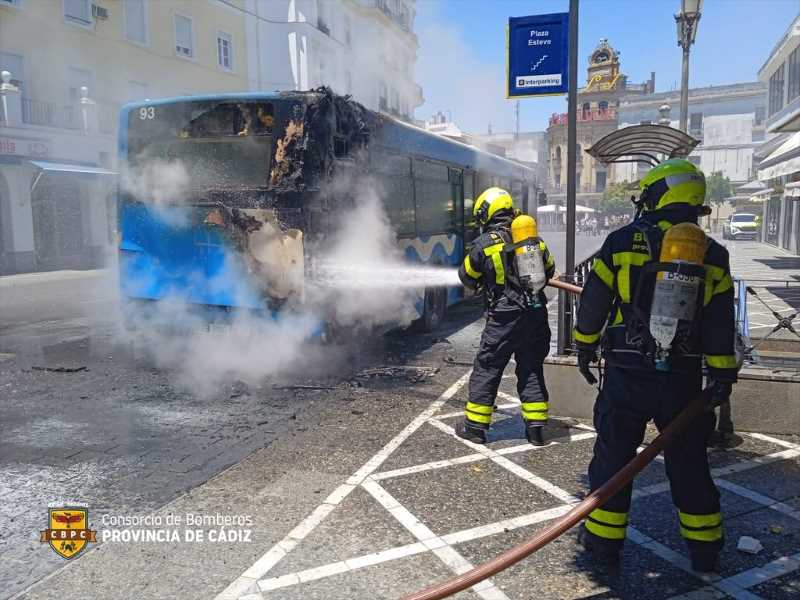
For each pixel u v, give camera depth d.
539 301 4.45
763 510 3.45
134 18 22.92
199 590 2.77
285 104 6.13
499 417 5.14
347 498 3.63
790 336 6.14
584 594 2.73
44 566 2.97
